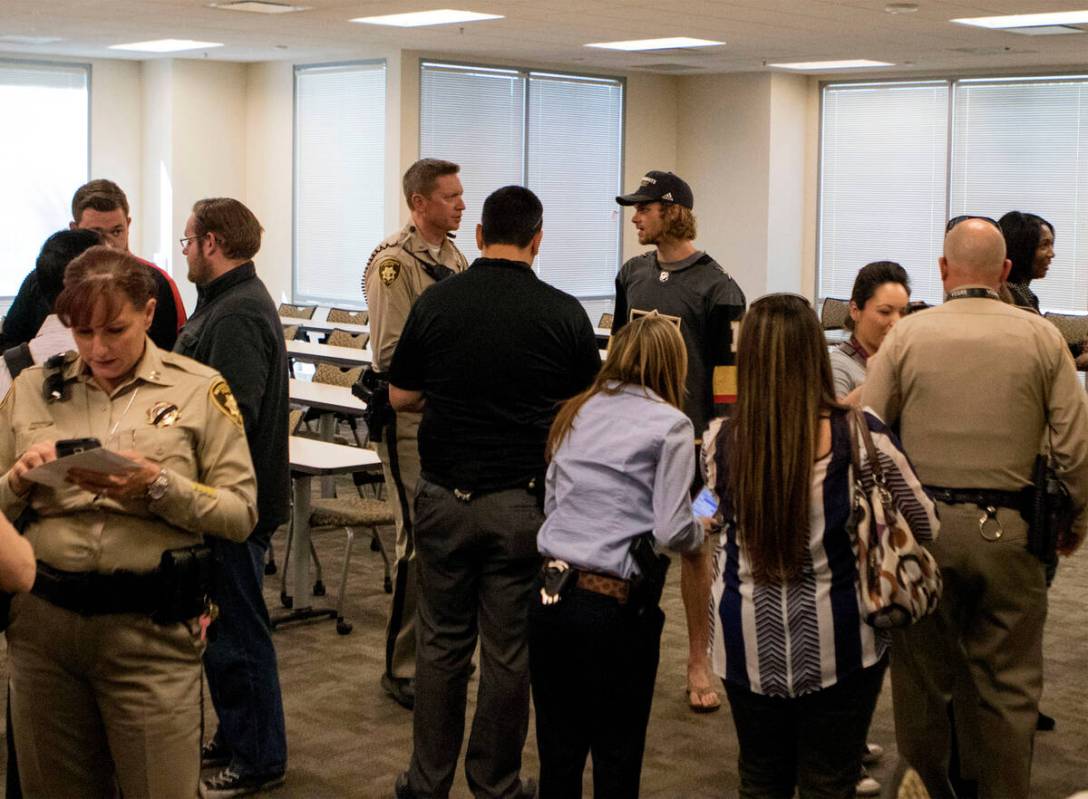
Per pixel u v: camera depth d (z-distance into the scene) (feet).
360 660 16.35
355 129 43.96
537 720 10.04
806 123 48.32
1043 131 43.24
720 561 9.02
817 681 8.61
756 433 8.54
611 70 47.29
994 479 10.38
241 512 8.70
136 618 8.42
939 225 45.70
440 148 43.27
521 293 10.77
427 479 11.05
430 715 11.23
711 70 46.52
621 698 9.75
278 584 20.08
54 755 8.68
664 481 9.55
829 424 8.61
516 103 45.11
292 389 23.67
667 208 14.67
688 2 31.19
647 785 12.59
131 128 46.70
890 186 46.70
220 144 46.93
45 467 7.67
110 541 8.36
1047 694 15.31
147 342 8.77
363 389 13.37
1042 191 43.42
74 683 8.56
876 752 13.03
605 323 36.76
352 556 21.93
